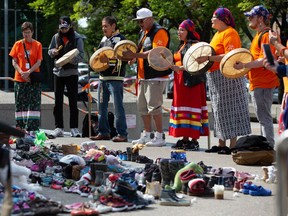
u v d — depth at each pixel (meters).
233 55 11.23
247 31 35.97
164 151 13.09
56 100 15.63
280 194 4.80
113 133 15.57
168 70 13.73
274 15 33.69
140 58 13.42
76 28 39.81
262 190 8.97
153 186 8.58
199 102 13.21
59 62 15.15
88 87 15.79
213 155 12.57
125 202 7.87
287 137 4.75
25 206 7.33
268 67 6.82
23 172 8.49
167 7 33.62
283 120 8.16
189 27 13.16
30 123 15.21
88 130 15.59
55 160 10.19
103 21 14.52
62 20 15.14
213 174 10.16
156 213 7.75
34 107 15.25
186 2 33.69
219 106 12.62
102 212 7.66
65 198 8.47
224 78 12.55
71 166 9.52
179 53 13.25
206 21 35.84
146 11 13.48
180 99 13.21
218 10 12.31
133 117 18.83
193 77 13.05
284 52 8.55
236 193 8.93
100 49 14.34
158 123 13.91
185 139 13.48
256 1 31.27
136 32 37.31
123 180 8.31
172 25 38.19
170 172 9.21
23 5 39.44
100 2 37.84
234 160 11.42
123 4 35.19
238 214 7.80
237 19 32.84
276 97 37.34
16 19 39.59
